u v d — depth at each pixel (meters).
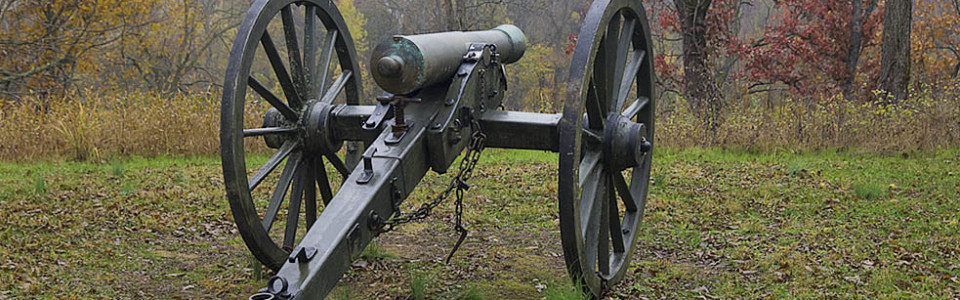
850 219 6.94
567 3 39.56
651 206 7.55
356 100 5.12
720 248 5.90
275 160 4.33
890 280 4.89
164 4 28.05
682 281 5.00
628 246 4.71
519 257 5.59
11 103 12.62
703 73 15.11
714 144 12.33
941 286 4.81
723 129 12.45
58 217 6.68
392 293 4.61
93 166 10.15
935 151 11.10
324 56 4.73
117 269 5.12
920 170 9.70
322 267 3.03
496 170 9.88
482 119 4.23
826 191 8.38
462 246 5.92
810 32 24.55
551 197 8.07
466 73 4.03
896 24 15.22
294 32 4.49
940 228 6.47
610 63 4.15
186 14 28.34
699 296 4.66
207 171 9.70
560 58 38.75
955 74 29.83
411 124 3.82
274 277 2.86
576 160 3.54
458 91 3.96
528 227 6.68
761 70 23.67
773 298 4.62
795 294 4.68
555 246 5.98
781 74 24.14
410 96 4.07
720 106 13.30
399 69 3.49
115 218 6.70
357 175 3.54
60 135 11.05
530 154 11.49
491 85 4.36
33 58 19.59
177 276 4.99
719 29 18.55
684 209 7.45
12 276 4.75
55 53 20.36
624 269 4.63
